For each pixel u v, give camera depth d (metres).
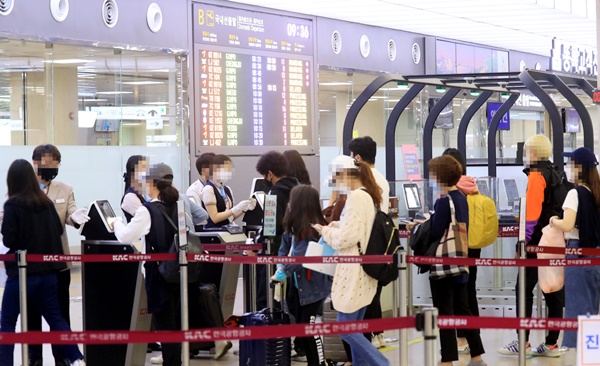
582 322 3.97
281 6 13.61
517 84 11.95
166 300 6.49
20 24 10.59
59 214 7.42
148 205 6.56
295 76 14.11
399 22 15.36
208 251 8.03
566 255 7.06
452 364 7.11
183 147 12.57
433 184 6.88
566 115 18.67
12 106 10.76
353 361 6.10
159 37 12.24
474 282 7.69
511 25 15.80
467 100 18.16
